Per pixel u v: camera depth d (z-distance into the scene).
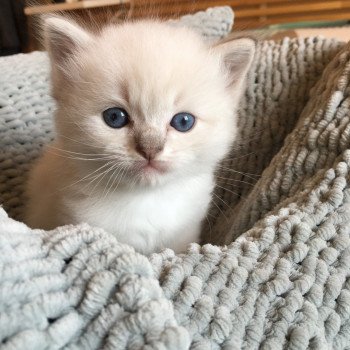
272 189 0.13
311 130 0.13
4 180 0.18
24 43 0.32
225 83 0.14
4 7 0.31
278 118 0.18
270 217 0.10
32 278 0.07
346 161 0.11
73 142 0.13
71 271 0.07
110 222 0.14
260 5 0.39
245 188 0.18
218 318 0.08
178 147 0.12
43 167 0.17
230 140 0.14
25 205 0.17
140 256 0.07
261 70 0.19
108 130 0.12
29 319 0.06
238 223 0.14
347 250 0.09
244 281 0.08
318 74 0.18
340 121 0.13
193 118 0.12
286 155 0.14
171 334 0.06
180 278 0.08
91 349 0.06
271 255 0.09
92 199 0.14
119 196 0.14
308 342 0.08
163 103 0.12
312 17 0.40
